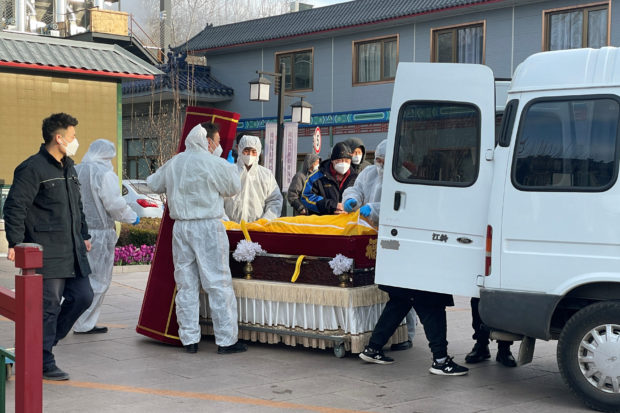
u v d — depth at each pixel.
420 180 5.82
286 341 6.93
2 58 13.38
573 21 18.95
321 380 5.92
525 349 5.45
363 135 23.09
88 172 7.39
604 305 5.12
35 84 14.24
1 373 3.79
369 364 6.49
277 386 5.72
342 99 23.53
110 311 8.92
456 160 5.71
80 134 14.73
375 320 6.80
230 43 25.69
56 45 14.62
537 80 5.36
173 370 6.20
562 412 5.15
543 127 5.31
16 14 19.83
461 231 5.66
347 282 6.60
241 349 6.89
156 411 5.05
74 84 14.64
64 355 6.70
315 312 6.72
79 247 5.90
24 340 3.41
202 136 6.88
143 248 13.20
